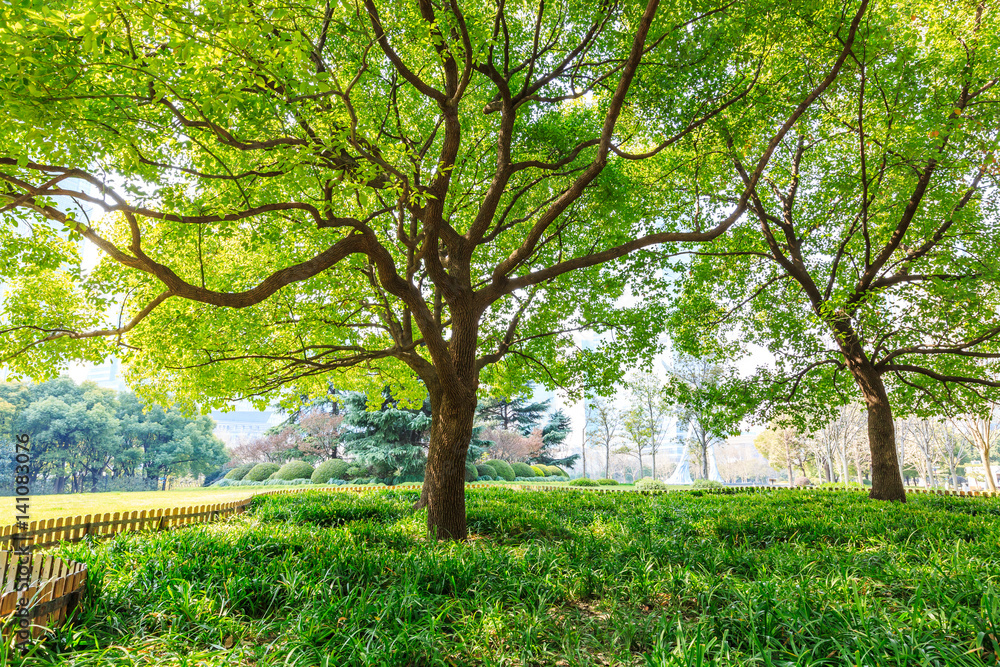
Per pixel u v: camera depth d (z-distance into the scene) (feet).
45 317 32.09
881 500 46.80
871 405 49.70
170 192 23.13
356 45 29.32
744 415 51.16
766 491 65.57
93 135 20.27
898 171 40.32
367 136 30.25
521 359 45.83
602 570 19.17
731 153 40.14
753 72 35.50
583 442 172.65
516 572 18.80
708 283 55.42
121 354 35.47
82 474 169.68
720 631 13.20
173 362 36.29
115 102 19.13
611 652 13.00
